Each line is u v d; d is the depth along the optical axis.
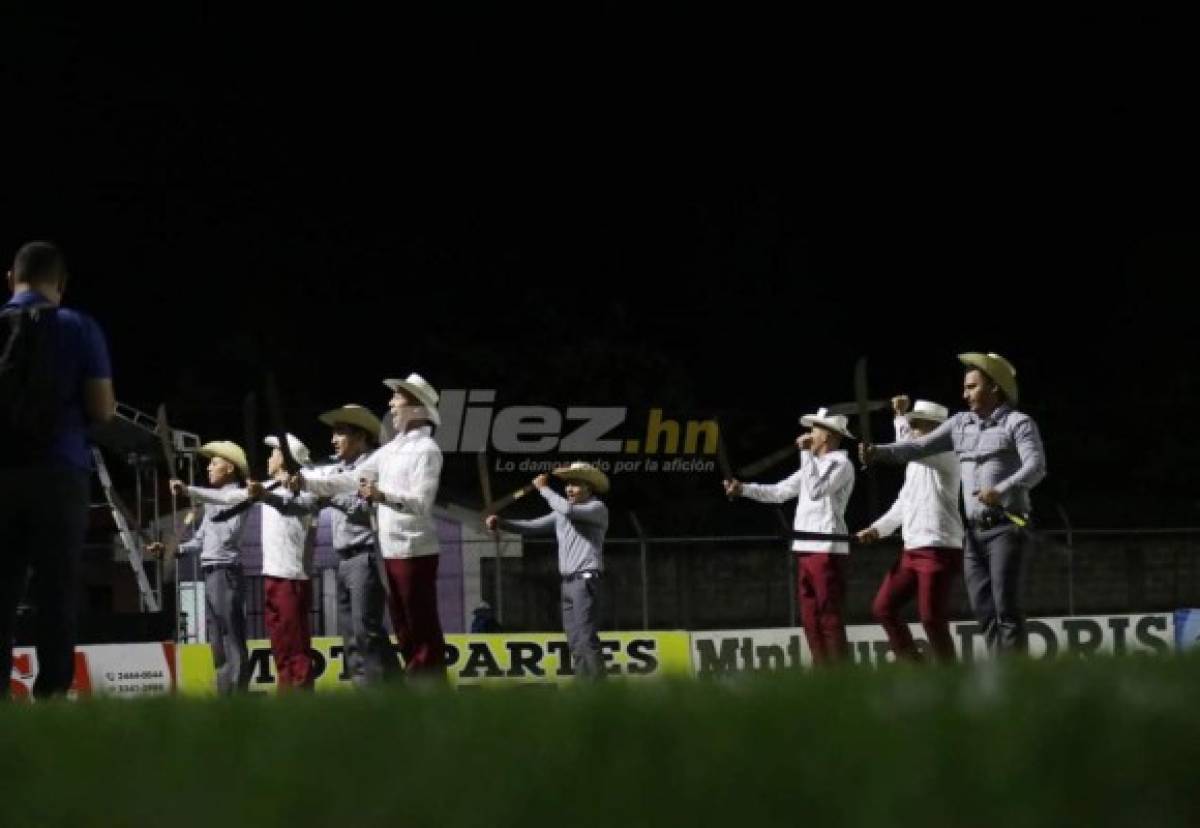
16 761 5.03
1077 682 5.18
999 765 4.18
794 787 4.16
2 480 10.49
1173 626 26.67
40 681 10.57
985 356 15.04
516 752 4.62
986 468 14.93
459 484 42.88
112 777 4.76
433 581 15.92
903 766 4.22
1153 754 4.24
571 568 19.94
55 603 10.55
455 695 6.05
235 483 20.17
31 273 10.84
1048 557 34.81
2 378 10.38
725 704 5.14
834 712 4.88
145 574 25.33
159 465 26.88
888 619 16.95
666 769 4.35
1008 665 6.24
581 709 5.16
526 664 25.08
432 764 4.58
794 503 43.31
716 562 34.78
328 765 4.66
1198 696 4.77
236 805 4.39
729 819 4.05
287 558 18.41
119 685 22.39
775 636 26.33
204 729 5.44
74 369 10.62
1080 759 4.21
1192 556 35.19
